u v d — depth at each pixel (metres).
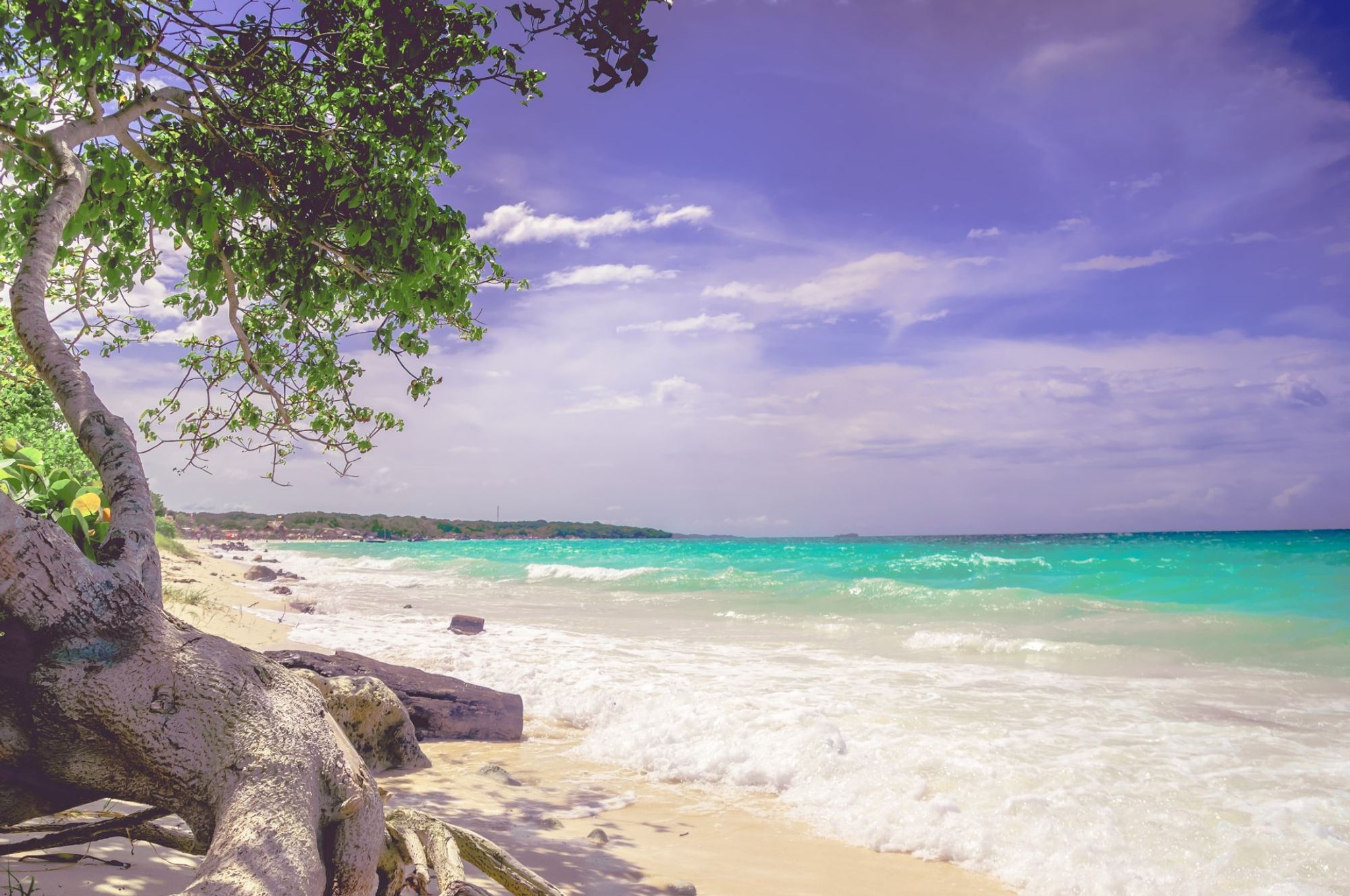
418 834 3.22
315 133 5.24
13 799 2.42
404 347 6.92
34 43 4.73
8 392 10.58
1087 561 31.05
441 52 4.98
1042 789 6.53
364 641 14.43
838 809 6.51
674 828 6.18
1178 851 5.38
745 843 5.84
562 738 9.01
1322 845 5.35
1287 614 16.39
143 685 2.38
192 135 5.27
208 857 2.17
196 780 2.38
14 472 3.08
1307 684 10.55
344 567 49.56
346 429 7.25
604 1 3.86
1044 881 5.13
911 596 20.94
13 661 2.29
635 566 41.31
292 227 5.57
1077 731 8.19
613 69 4.00
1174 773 6.82
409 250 5.62
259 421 6.98
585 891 4.55
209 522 129.88
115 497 2.87
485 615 20.59
